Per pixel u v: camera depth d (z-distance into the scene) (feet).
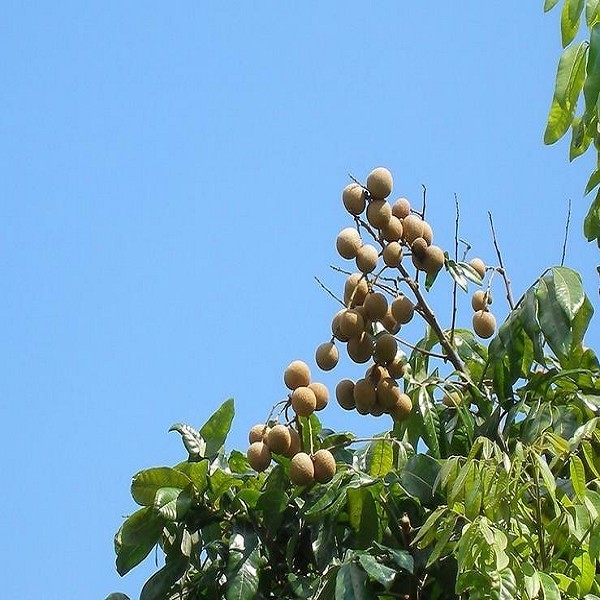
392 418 26.35
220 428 25.61
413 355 28.48
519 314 26.02
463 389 27.50
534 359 26.11
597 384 26.35
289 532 25.25
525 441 25.26
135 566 24.57
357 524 24.32
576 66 22.17
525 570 19.44
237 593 23.73
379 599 23.73
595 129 22.89
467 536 19.56
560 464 22.53
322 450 24.93
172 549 25.12
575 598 19.89
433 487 23.27
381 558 23.68
